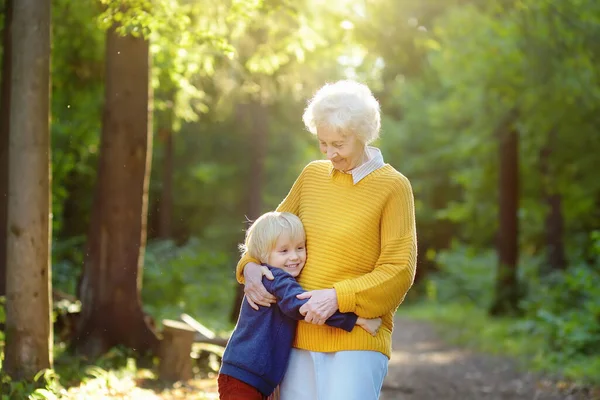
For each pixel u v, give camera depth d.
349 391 3.48
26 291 5.85
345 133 3.46
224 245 27.27
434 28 11.95
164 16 6.59
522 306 17.44
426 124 35.78
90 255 8.84
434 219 37.47
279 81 10.39
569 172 19.98
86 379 6.68
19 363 5.84
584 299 16.05
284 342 3.62
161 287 16.98
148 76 8.84
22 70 5.77
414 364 12.24
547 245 23.30
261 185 18.89
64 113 12.78
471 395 9.12
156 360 8.66
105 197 8.75
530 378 10.39
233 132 25.06
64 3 9.79
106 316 8.67
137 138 8.76
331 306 3.46
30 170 5.80
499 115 18.64
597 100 14.30
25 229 5.82
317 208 3.68
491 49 15.87
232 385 3.61
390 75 13.41
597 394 8.75
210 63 9.48
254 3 6.79
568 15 12.06
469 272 28.86
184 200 27.20
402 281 3.50
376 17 10.45
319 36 9.23
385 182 3.59
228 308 20.38
